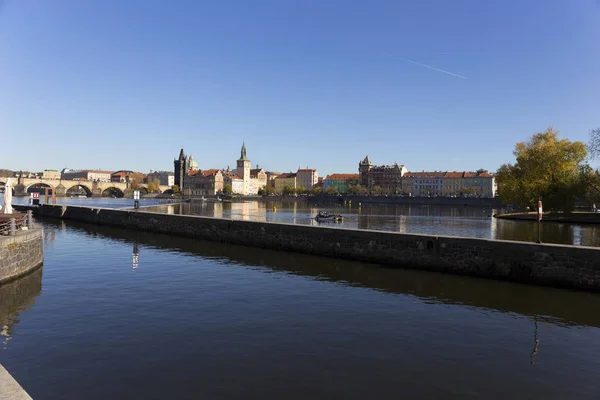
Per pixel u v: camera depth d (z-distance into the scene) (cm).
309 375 1368
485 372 1420
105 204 15575
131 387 1273
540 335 1781
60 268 3062
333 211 13562
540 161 8562
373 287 2595
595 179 8175
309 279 2805
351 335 1734
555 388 1320
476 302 2281
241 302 2197
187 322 1855
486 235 5569
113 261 3397
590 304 2261
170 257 3638
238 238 4584
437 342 1678
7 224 2919
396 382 1335
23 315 1927
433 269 3128
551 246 2678
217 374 1364
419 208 16538
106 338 1652
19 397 779
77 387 1270
